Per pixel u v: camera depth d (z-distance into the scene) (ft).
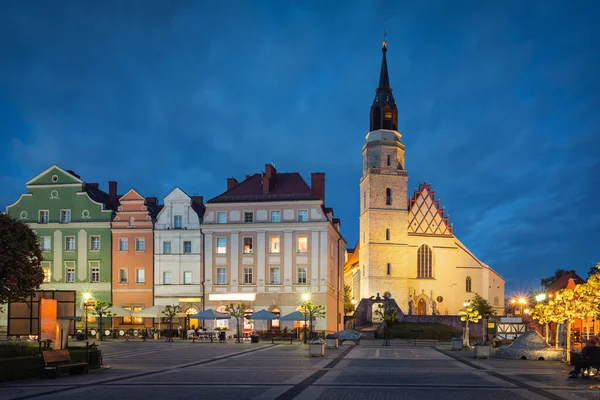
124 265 237.04
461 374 84.74
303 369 91.91
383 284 343.46
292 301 228.43
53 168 242.99
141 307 234.58
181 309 232.94
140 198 239.91
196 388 67.92
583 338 179.83
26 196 242.17
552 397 61.52
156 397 60.54
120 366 96.99
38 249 100.53
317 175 254.68
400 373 85.92
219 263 233.76
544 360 113.19
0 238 91.61
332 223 248.73
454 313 348.18
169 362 105.29
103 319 233.76
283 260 230.68
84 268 237.45
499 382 74.43
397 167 354.95
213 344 174.09
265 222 233.14
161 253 236.22
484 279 353.51
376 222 348.18
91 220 239.09
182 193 238.89
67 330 91.45
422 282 348.38
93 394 62.85
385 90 365.81
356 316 309.63
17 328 90.53
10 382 73.87
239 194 239.91
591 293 109.40
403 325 285.84
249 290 231.30
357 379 77.46
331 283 239.30
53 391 65.31
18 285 91.35
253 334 186.91
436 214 357.20
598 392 65.57
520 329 177.99
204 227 234.99
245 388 67.92
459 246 356.38
